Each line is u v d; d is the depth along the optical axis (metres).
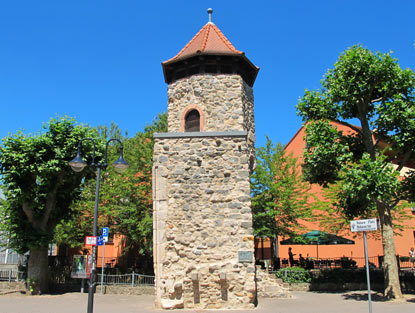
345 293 17.03
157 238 13.16
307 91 16.86
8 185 17.52
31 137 17.56
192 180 13.51
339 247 27.89
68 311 13.09
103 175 24.45
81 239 23.33
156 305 12.83
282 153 24.31
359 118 16.91
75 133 18.25
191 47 17.91
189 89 16.55
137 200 22.06
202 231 13.07
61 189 19.02
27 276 18.39
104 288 18.12
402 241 27.28
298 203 22.48
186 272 12.78
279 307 13.06
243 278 12.66
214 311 12.18
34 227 18.23
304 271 19.19
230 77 16.52
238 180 13.41
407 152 15.44
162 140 13.91
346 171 15.12
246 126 16.56
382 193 13.67
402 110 14.83
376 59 15.31
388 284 15.12
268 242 32.09
